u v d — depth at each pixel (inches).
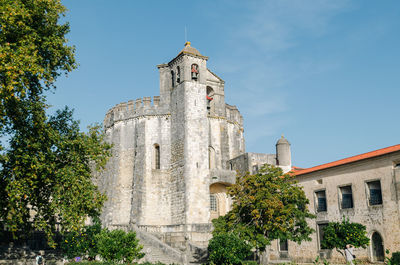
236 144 2657.5
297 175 1726.1
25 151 1118.4
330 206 1572.3
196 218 2164.1
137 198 2322.8
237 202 1630.2
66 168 1179.9
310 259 1609.3
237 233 1352.1
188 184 2198.6
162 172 2364.7
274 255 1774.1
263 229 1412.4
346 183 1523.1
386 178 1380.4
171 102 2449.6
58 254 1622.8
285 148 2271.2
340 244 1258.0
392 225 1339.8
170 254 1616.6
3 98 1001.5
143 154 2390.5
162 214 2303.2
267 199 1374.3
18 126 1135.0
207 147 2300.7
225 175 2293.3
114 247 1244.5
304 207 1530.5
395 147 1448.1
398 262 1230.3
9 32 1063.6
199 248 1689.2
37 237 1786.4
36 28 1173.1
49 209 1208.2
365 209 1438.2
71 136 1288.1
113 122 2659.9
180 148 2292.1
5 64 974.4
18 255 1487.5
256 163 2399.1
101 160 1327.5
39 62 1153.4
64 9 1258.0
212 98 2573.8
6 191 1129.4
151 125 2461.9
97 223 1654.8
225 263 1159.0
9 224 1133.7
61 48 1216.2
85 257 1593.3
